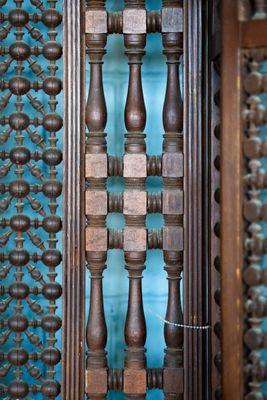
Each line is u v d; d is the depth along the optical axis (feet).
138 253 4.20
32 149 4.39
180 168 4.20
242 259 3.65
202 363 4.20
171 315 4.22
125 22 4.19
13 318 4.28
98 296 4.25
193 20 4.19
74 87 4.24
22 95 4.35
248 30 3.62
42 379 4.31
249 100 3.62
